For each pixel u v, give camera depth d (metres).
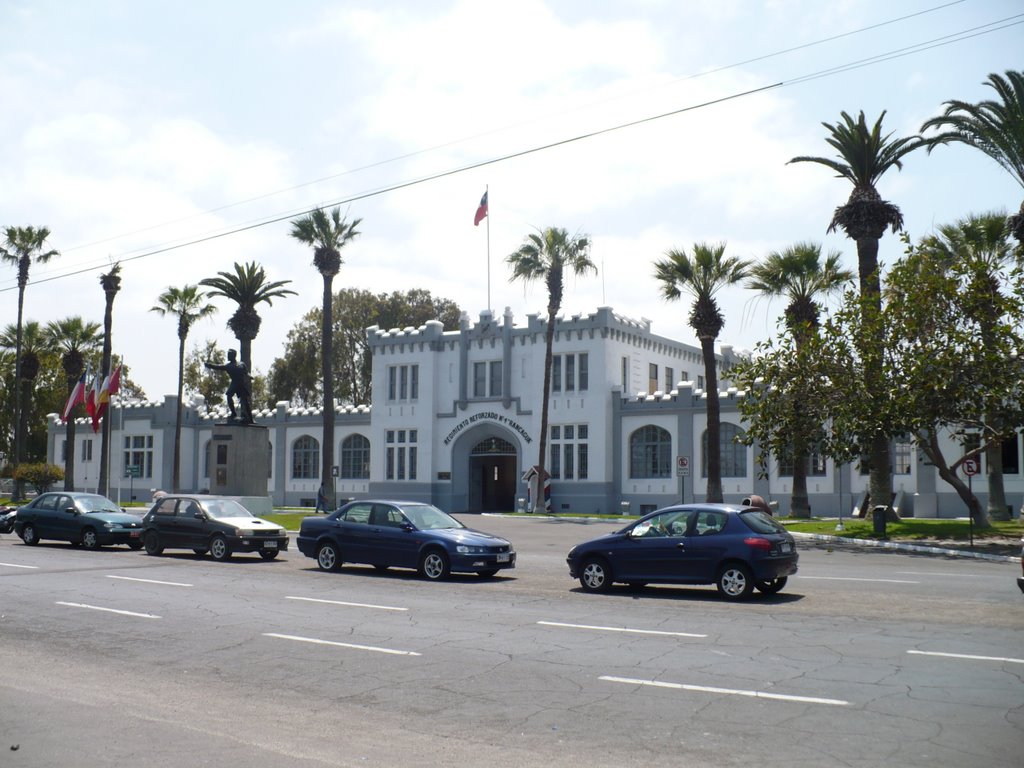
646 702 8.73
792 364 30.41
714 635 12.23
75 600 15.70
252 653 11.20
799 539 30.55
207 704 8.79
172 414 63.84
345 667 10.39
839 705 8.53
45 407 73.94
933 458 29.75
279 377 82.44
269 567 21.36
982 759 6.93
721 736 7.58
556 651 11.20
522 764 6.91
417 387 55.09
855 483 43.19
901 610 14.50
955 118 31.73
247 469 40.69
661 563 16.33
